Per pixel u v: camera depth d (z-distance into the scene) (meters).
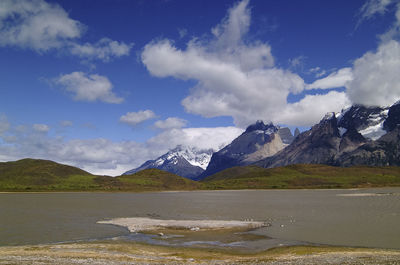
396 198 154.12
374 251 41.72
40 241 51.84
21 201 157.25
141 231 60.31
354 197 169.38
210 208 108.94
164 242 50.03
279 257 39.44
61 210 105.44
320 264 34.47
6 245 48.94
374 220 70.12
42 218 82.31
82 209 109.00
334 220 71.31
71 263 35.50
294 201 143.25
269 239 51.28
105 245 47.72
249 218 78.00
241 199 169.25
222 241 50.34
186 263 36.53
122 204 134.50
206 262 37.12
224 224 67.12
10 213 96.00
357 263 34.31
